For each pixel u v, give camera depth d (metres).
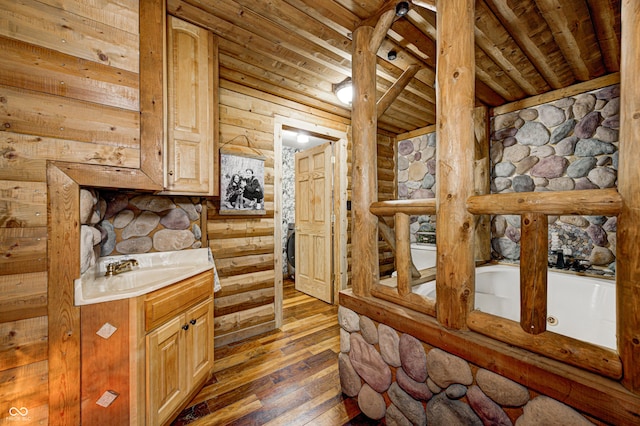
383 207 1.65
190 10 1.83
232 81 2.53
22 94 1.24
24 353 1.20
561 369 0.95
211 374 1.97
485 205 1.18
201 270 1.84
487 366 1.11
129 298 1.33
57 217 1.28
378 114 2.17
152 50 1.62
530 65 2.24
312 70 2.50
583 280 2.19
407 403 1.42
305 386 1.89
